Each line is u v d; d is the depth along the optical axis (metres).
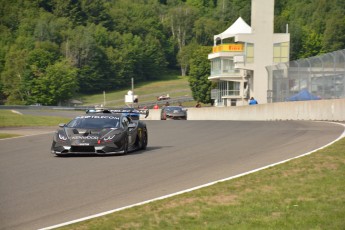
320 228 18.03
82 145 36.56
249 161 31.73
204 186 24.20
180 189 24.38
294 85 86.06
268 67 96.25
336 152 31.52
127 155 37.22
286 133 49.59
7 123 79.88
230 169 29.14
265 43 163.25
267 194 22.45
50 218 19.81
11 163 34.12
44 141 50.09
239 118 104.38
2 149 43.34
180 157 35.09
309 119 76.56
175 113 111.31
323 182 24.19
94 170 30.31
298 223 18.53
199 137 50.09
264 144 40.75
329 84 74.06
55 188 25.16
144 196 23.14
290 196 22.05
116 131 37.50
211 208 20.48
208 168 29.84
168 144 44.50
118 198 22.86
